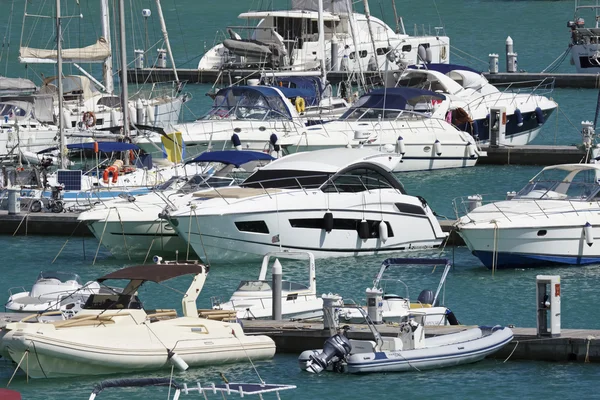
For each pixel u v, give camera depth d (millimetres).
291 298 76062
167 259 94250
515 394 62781
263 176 94250
